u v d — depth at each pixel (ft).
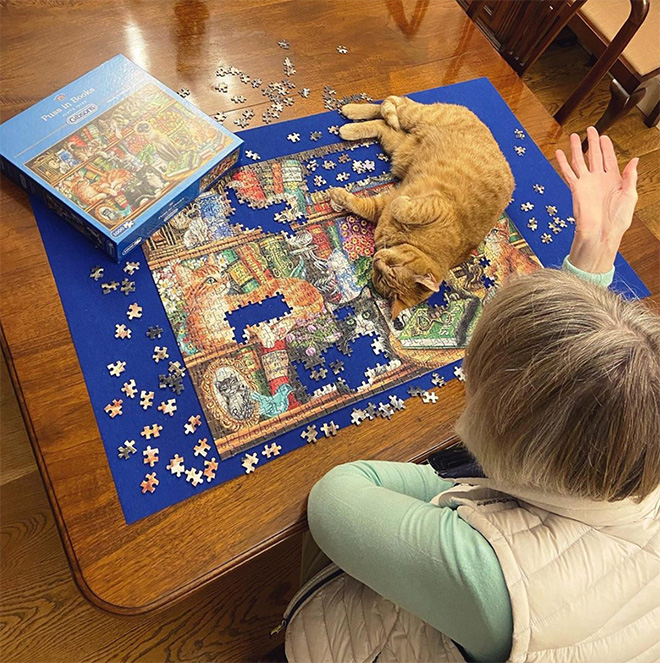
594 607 2.03
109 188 3.88
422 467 3.32
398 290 4.08
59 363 3.49
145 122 4.18
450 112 4.98
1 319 3.55
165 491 3.26
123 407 3.43
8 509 5.12
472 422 2.19
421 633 2.82
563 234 4.83
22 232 3.85
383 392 3.83
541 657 2.03
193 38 4.85
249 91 4.78
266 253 4.15
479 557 2.07
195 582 3.09
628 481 1.92
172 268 3.92
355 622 3.11
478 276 4.53
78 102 4.15
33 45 4.46
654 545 2.13
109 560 3.05
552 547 2.07
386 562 2.34
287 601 5.31
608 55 5.52
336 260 4.28
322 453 3.54
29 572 4.96
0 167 3.94
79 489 3.18
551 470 1.95
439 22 5.66
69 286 3.73
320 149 4.72
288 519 3.32
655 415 1.80
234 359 3.71
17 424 5.34
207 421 3.49
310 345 3.87
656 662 2.26
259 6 5.17
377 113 4.94
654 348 1.86
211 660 4.98
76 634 4.84
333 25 5.30
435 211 4.43
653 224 8.45
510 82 5.58
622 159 8.98
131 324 3.68
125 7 4.81
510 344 1.98
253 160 4.50
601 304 1.95
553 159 5.23
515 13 6.11
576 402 1.81
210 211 4.20
